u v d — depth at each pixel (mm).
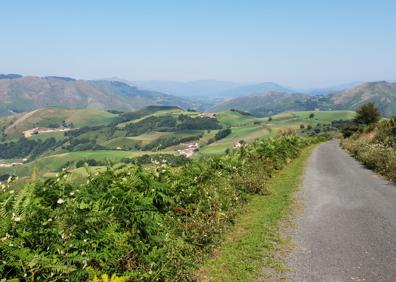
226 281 7098
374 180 18234
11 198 5844
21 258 4895
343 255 8211
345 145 44312
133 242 6684
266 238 9438
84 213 6391
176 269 6914
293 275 7270
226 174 14938
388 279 6965
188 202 10281
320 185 17250
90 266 5598
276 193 15484
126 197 7605
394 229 10000
